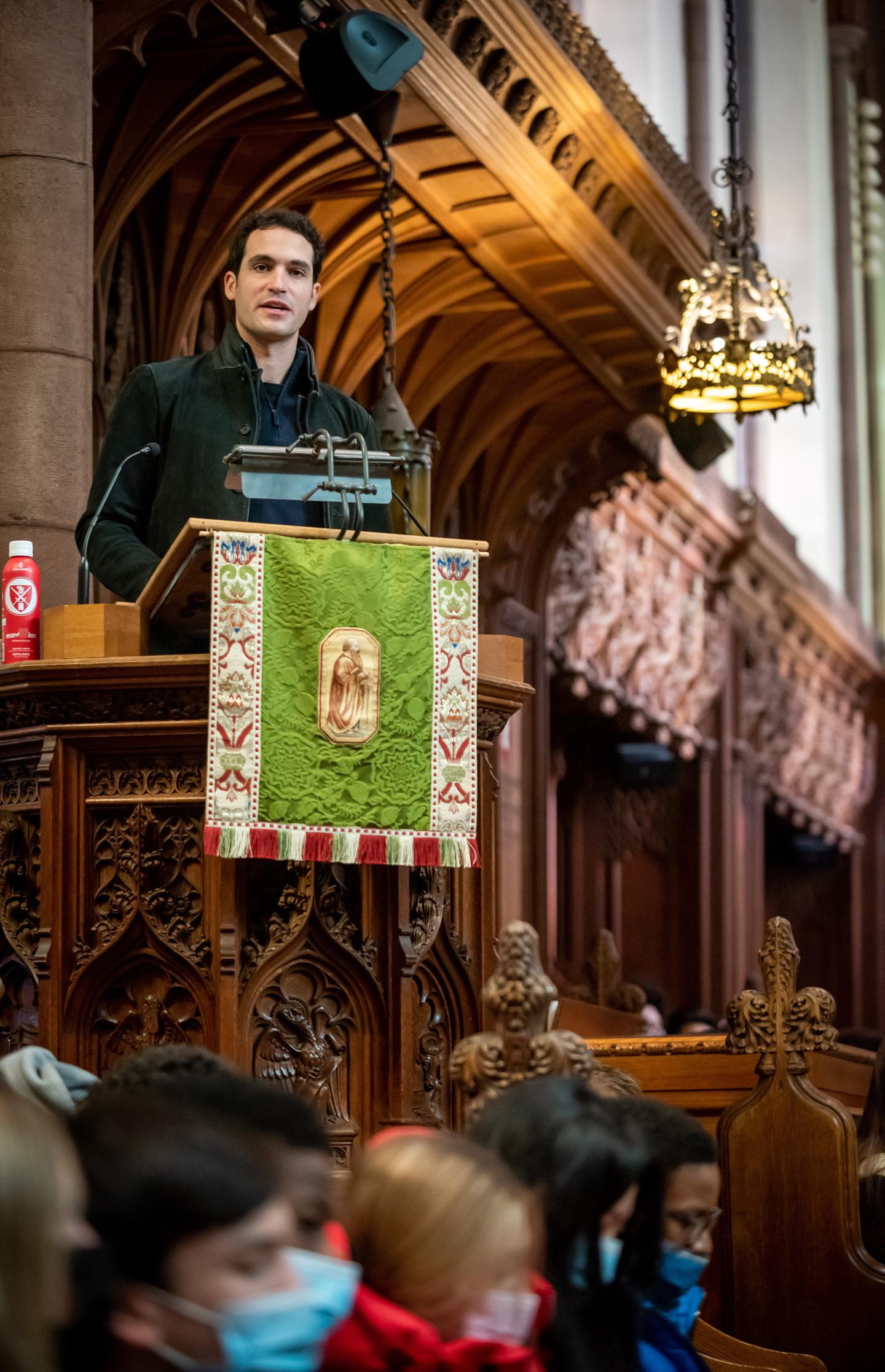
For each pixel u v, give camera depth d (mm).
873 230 30688
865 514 29953
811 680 25203
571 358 13906
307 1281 2709
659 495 18594
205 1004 5145
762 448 26797
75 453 7441
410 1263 3027
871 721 28016
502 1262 3051
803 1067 6203
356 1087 5312
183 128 10523
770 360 11805
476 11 10641
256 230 5840
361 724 5113
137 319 11234
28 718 5395
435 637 5215
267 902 5270
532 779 16141
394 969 5359
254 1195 2621
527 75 11219
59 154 7578
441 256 12570
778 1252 6121
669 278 13695
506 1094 3711
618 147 12250
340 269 12320
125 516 5812
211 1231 2590
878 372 30375
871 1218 6230
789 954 6273
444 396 14156
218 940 5137
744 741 21828
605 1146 3594
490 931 5766
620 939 20078
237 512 5699
